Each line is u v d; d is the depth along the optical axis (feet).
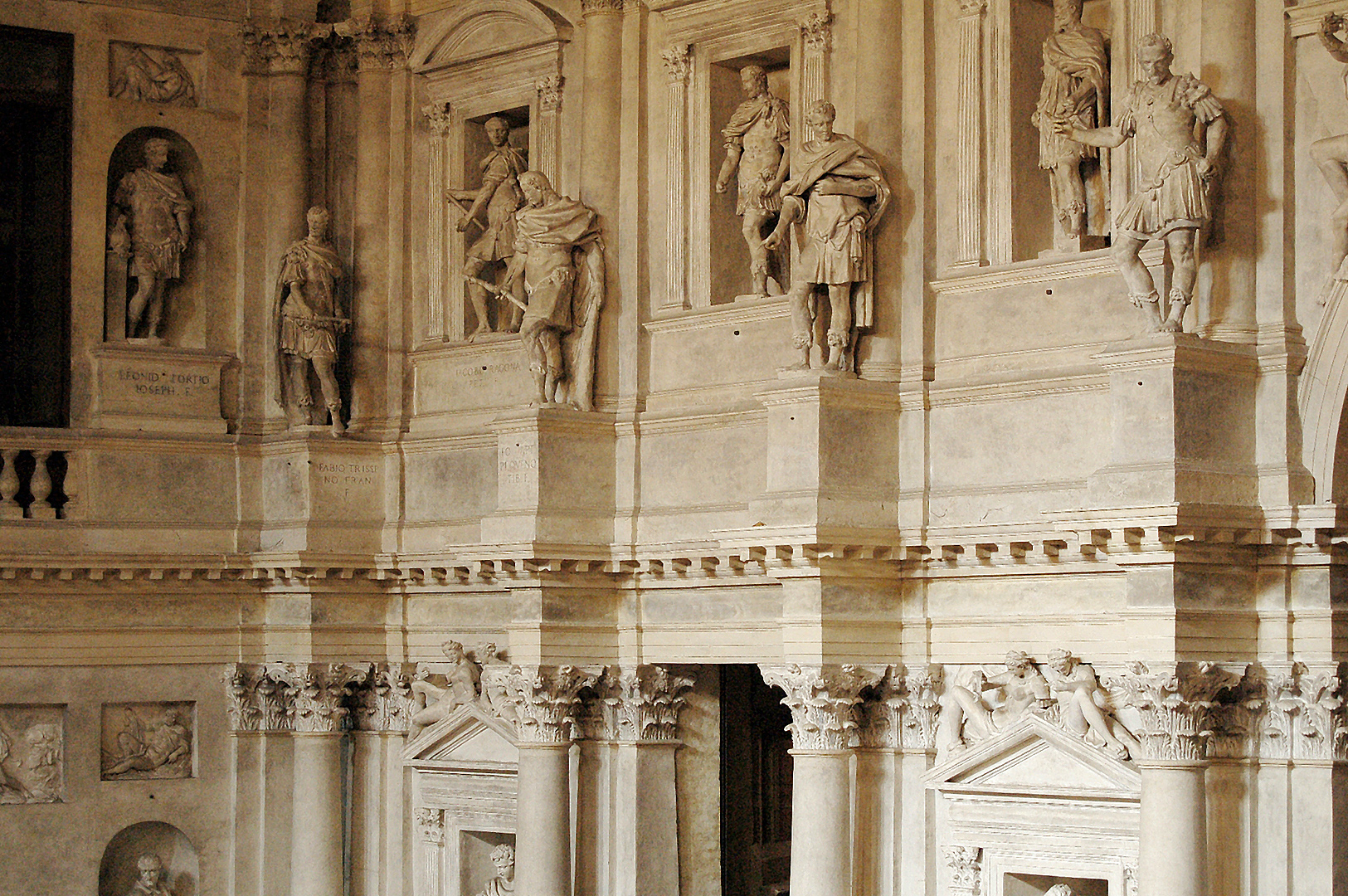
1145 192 114.21
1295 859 114.93
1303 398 114.21
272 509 159.12
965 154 129.29
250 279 162.20
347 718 159.74
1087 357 123.24
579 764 145.28
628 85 145.69
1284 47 115.03
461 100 157.58
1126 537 112.27
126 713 156.87
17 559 150.41
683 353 142.61
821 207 129.39
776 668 128.77
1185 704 112.68
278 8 163.53
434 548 154.81
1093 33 126.41
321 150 163.53
